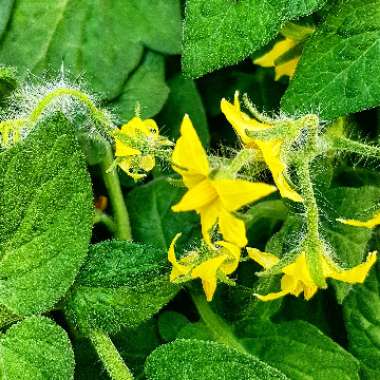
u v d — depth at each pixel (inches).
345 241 5.0
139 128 4.4
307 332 5.1
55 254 4.4
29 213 4.4
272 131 3.9
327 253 4.1
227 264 4.2
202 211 3.7
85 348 5.2
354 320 5.3
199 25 4.6
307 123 3.9
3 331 4.7
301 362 5.0
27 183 4.3
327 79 4.7
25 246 4.4
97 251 4.6
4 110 5.2
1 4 5.5
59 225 4.4
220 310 5.3
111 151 5.4
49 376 4.4
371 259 3.9
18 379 4.4
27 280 4.5
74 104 5.1
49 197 4.3
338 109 4.6
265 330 5.1
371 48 4.7
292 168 4.7
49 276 4.4
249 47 4.5
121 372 4.6
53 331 4.5
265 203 5.2
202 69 4.6
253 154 3.9
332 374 4.9
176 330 5.3
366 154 4.4
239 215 3.8
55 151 4.3
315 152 4.0
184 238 5.5
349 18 4.7
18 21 5.5
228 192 3.6
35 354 4.5
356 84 4.6
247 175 4.2
